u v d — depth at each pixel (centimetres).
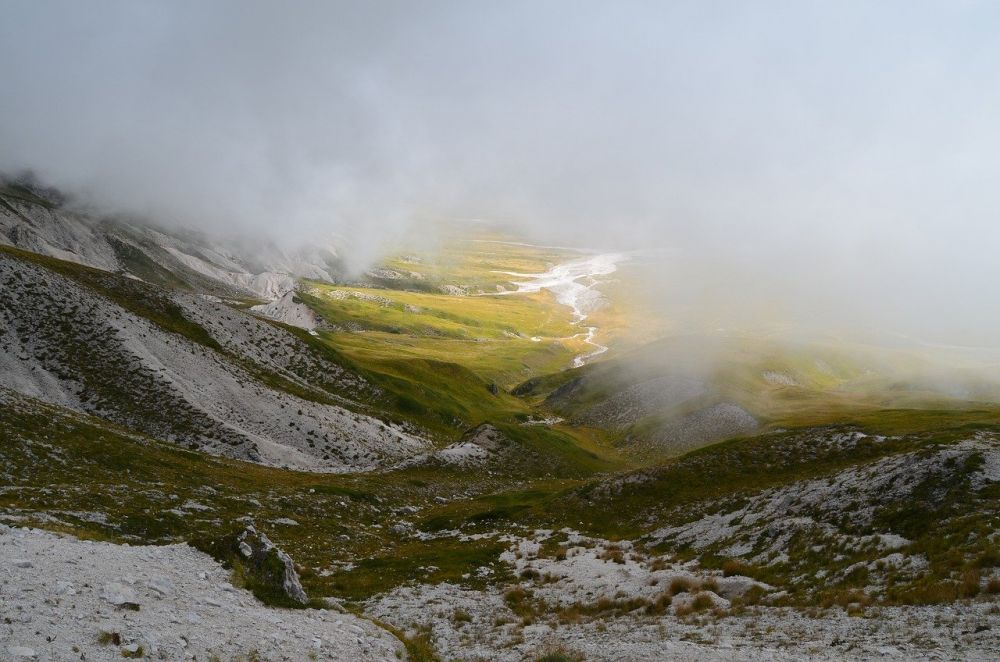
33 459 5303
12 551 2130
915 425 7694
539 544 5978
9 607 1645
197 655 1761
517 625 3481
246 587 2594
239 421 9356
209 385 9700
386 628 2867
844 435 7181
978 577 2839
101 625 1709
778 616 3025
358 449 10175
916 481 4475
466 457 10906
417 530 7106
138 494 5266
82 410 8106
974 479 4212
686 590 3759
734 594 3650
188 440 8262
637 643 2762
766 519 5125
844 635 2491
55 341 8906
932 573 3108
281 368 12594
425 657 2620
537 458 11769
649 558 5178
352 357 16725
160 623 1878
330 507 6962
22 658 1394
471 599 4234
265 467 8225
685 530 5672
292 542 5506
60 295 9638
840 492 4891
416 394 14700
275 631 2195
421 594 4372
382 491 8200
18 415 6019
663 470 7388
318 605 2806
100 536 3062
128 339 9450
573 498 7319
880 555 3662
